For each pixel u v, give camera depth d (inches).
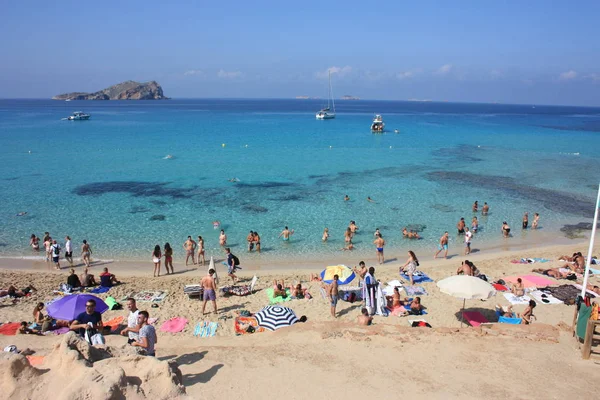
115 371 289.4
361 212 1277.1
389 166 2021.4
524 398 390.0
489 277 807.7
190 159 2121.1
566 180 1753.2
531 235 1112.8
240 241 1035.9
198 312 659.4
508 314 631.2
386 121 5442.9
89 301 482.9
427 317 641.6
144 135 3161.9
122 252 960.3
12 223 1126.4
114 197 1389.0
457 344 495.2
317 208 1310.3
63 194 1411.2
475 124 4970.5
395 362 454.3
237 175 1764.3
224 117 5723.4
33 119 4707.2
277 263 920.3
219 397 376.5
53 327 565.6
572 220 1238.9
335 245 1022.4
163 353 474.6
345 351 478.9
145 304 687.1
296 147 2620.6
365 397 387.2
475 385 410.9
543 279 779.4
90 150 2343.8
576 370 438.9
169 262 854.5
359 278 763.4
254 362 451.8
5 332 555.5
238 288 752.3
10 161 1973.4
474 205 1300.4
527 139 3245.6
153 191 1477.6
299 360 457.4
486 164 2102.6
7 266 877.2
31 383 295.6
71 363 307.0
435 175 1825.8
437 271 854.5
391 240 1061.1
